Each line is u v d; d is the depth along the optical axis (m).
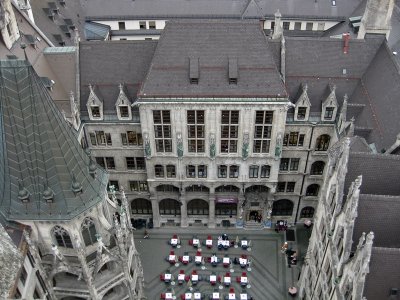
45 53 69.94
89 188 47.59
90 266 51.84
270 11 98.62
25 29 70.12
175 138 68.00
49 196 45.03
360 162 49.59
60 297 54.53
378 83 65.25
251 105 63.50
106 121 69.25
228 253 75.94
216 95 62.78
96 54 70.19
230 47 63.91
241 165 71.12
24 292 44.56
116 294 58.88
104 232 52.16
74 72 69.81
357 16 93.12
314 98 68.62
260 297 69.88
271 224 80.12
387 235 46.38
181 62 63.84
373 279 42.47
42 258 50.69
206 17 98.44
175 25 64.25
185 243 77.94
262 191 77.06
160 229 80.50
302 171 73.81
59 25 85.00
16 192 45.50
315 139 70.25
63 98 69.44
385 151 57.88
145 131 67.25
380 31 72.38
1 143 43.41
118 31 100.06
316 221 61.19
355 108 66.50
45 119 43.09
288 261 74.62
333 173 52.56
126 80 69.38
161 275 71.94
